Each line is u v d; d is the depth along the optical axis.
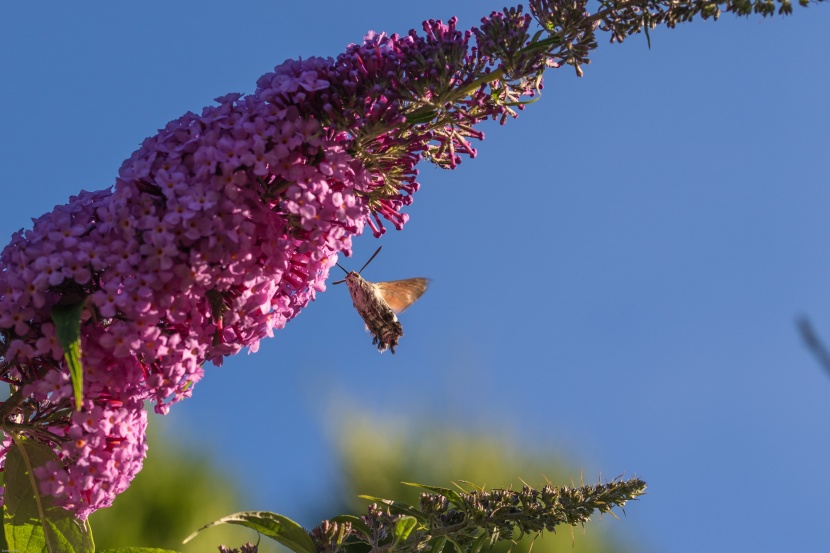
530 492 1.72
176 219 1.71
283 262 1.72
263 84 1.72
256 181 1.72
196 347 1.71
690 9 1.71
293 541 1.71
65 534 1.72
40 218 1.71
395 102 1.72
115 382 1.71
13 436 1.72
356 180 1.72
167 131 1.72
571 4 1.71
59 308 1.70
